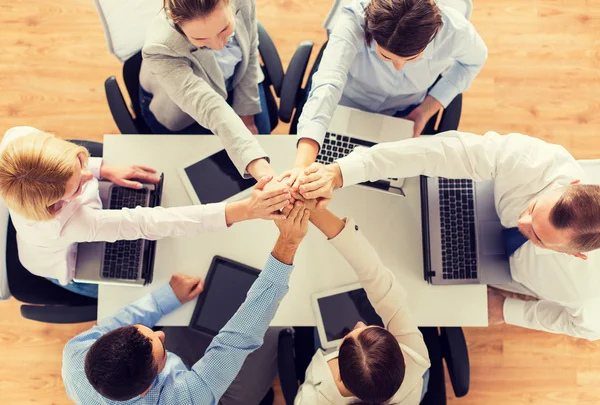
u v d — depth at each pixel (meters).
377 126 1.66
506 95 2.46
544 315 1.75
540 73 2.47
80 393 1.50
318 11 2.49
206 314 1.62
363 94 1.79
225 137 1.52
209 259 1.65
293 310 1.62
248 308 1.43
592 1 2.49
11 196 1.28
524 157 1.48
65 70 2.46
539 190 1.48
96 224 1.47
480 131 2.45
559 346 2.32
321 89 1.53
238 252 1.65
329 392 1.44
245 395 1.80
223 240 1.65
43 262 1.54
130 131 1.77
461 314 1.62
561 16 2.49
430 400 1.73
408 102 1.82
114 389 1.35
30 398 2.28
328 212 1.50
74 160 1.32
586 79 2.46
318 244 1.64
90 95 2.46
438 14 1.31
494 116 2.45
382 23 1.31
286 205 1.46
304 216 1.44
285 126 2.44
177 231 1.52
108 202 1.62
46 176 1.27
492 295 1.90
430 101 1.76
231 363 1.46
